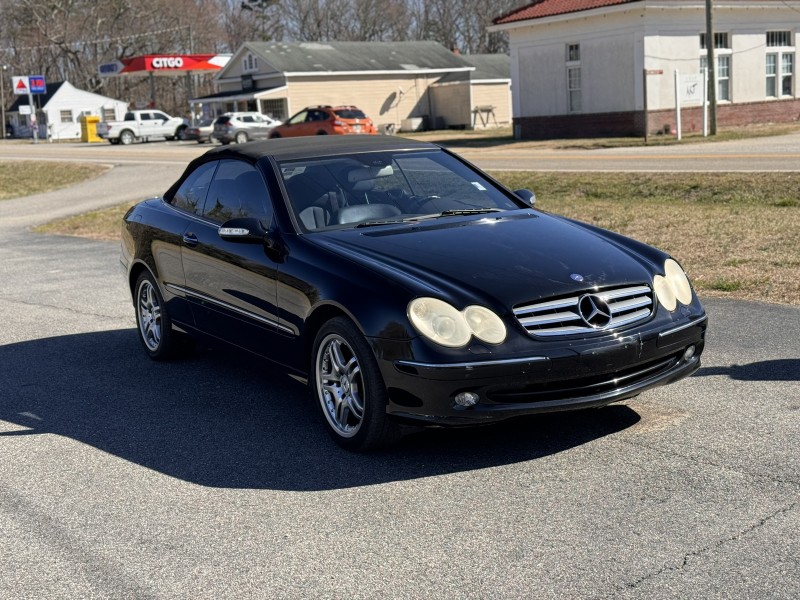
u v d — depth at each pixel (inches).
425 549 142.6
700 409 199.2
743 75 1252.5
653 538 141.2
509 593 127.6
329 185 216.2
